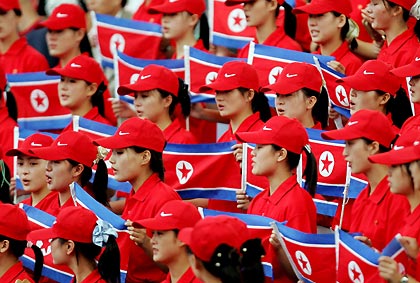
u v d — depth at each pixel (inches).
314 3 1514.5
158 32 1721.2
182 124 1555.1
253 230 1246.9
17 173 1533.0
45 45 1856.5
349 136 1242.0
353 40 1530.5
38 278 1322.6
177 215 1184.8
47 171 1406.3
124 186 1465.3
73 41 1740.9
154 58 1720.0
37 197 1446.9
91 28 1861.5
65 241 1245.1
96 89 1600.6
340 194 1353.3
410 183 1165.1
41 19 1893.5
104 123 1581.0
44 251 1374.3
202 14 1674.5
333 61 1472.7
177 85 1504.7
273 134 1282.0
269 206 1284.4
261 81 1492.4
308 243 1218.0
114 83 1758.1
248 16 1568.7
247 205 1384.1
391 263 1114.1
